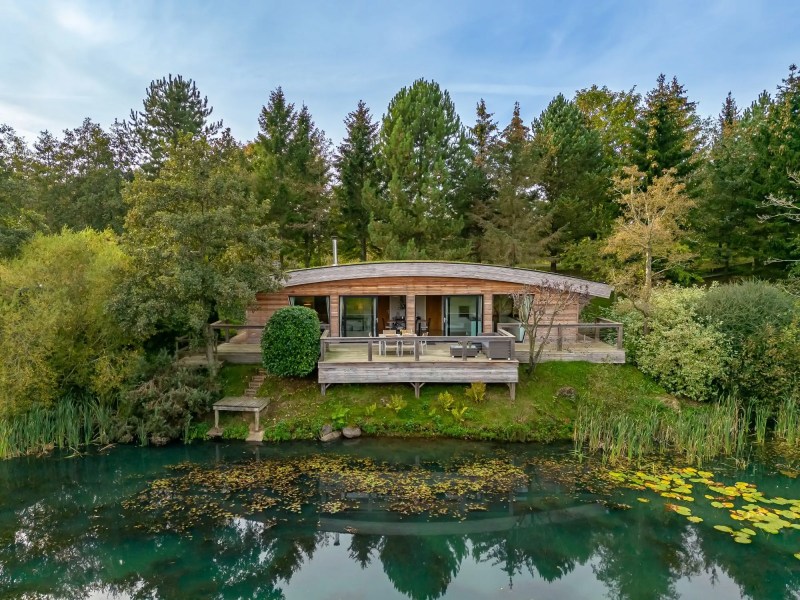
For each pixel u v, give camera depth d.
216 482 13.32
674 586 8.85
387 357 17.88
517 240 30.56
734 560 9.54
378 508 11.84
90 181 32.69
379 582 9.14
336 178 37.78
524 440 15.69
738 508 11.43
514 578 9.23
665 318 18.69
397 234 30.48
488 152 35.00
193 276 15.47
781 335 16.58
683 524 10.83
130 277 16.88
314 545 10.42
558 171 33.78
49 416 16.42
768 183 26.22
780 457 14.46
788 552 9.74
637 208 25.53
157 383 16.97
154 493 12.77
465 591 8.81
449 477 13.35
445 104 33.16
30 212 24.47
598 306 26.53
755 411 16.61
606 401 16.39
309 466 14.17
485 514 11.51
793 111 27.02
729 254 30.14
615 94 44.12
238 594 8.73
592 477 13.22
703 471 13.52
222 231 16.22
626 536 10.46
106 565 9.68
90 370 17.17
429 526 11.09
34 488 13.26
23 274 16.86
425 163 30.83
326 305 21.84
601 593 8.67
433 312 22.31
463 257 30.81
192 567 9.61
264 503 12.14
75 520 11.50
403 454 14.89
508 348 17.06
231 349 20.16
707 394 17.06
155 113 34.22
